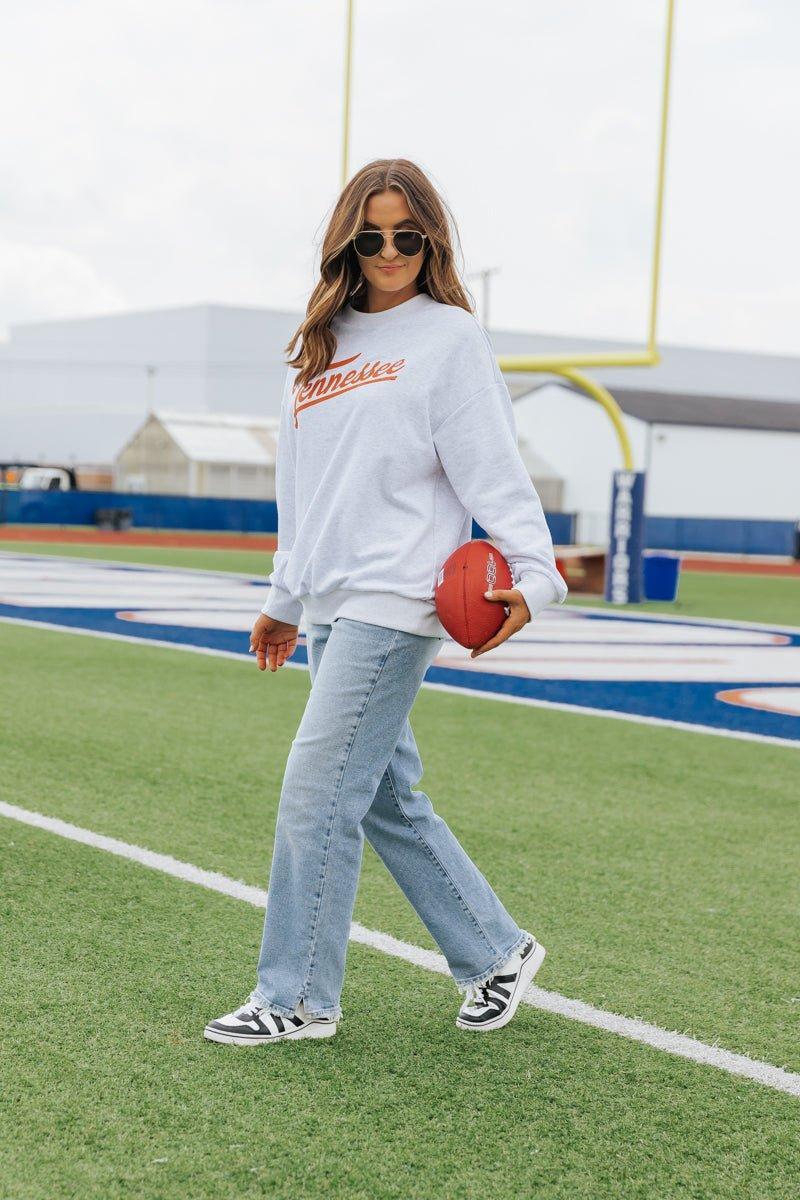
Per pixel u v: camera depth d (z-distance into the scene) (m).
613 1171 2.41
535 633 13.41
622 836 4.96
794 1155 2.49
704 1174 2.41
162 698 7.86
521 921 3.88
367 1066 2.80
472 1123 2.56
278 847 2.88
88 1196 2.25
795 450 44.19
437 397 2.71
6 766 5.71
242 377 68.25
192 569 22.09
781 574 29.92
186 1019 3.00
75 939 3.52
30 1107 2.55
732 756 6.70
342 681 2.74
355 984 3.28
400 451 2.71
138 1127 2.49
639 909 4.05
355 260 2.77
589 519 40.12
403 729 2.91
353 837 2.84
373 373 2.74
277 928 2.89
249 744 6.47
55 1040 2.86
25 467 45.22
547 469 44.28
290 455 2.96
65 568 21.17
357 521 2.74
